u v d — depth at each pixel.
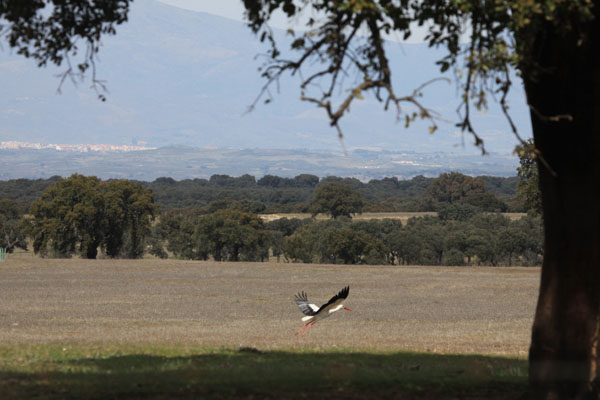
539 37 43.03
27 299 182.88
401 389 47.16
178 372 53.41
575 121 42.38
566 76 42.25
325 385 47.38
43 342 93.56
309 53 38.53
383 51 37.06
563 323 43.75
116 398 42.91
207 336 108.75
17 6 42.38
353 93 33.84
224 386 46.25
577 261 43.34
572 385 43.50
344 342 99.88
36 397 42.91
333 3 37.69
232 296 198.50
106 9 46.53
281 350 82.44
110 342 93.19
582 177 42.72
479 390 48.47
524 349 92.56
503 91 38.66
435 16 41.09
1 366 60.22
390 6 38.78
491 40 39.97
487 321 146.25
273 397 43.25
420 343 100.06
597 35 41.16
